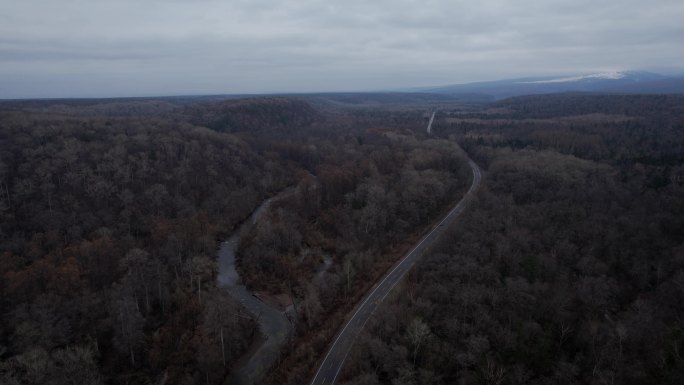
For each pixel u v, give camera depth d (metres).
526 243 92.69
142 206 124.75
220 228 128.88
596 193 122.44
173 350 79.50
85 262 94.31
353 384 59.19
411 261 103.62
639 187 124.88
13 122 135.38
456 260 87.81
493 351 62.88
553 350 65.25
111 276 93.56
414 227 125.44
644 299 76.75
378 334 70.50
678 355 56.72
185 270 101.25
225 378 73.88
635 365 57.50
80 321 79.38
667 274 81.81
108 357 77.94
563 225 105.31
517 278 78.25
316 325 83.06
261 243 112.25
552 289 76.69
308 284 97.19
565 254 90.44
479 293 73.81
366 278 97.38
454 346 64.88
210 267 106.06
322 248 118.38
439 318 71.25
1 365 63.59
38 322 73.56
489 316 68.56
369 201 127.81
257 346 81.75
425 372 58.41
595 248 92.94
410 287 86.31
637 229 97.12
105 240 101.00
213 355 73.94
